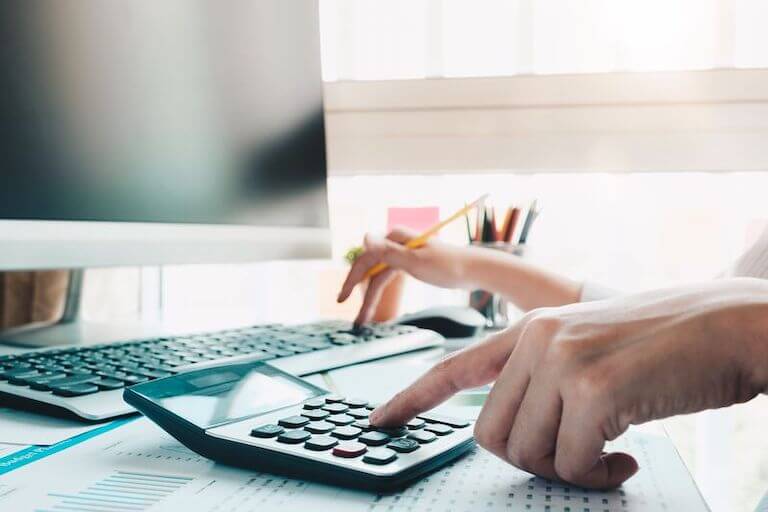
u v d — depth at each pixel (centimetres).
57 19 54
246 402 36
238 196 74
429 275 81
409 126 111
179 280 113
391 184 112
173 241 64
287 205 82
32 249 51
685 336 28
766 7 103
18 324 94
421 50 111
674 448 35
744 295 30
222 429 32
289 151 83
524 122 108
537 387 29
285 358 55
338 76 113
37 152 52
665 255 106
